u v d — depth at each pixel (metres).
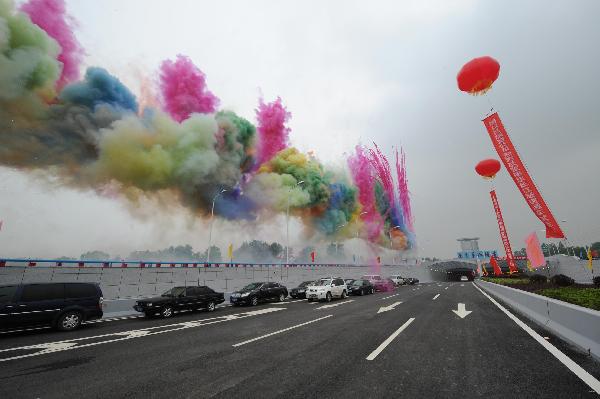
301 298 23.94
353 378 4.95
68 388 4.84
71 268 17.39
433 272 84.94
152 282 20.53
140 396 4.44
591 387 4.38
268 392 4.43
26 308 9.76
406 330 9.10
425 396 4.15
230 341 8.19
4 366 6.11
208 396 4.36
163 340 8.52
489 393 4.22
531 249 21.05
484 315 11.91
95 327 11.27
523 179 13.71
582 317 6.80
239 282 26.70
